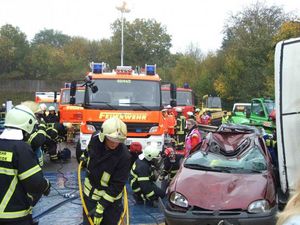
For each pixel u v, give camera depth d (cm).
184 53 6328
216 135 828
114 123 457
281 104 657
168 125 1402
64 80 6875
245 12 4072
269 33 3866
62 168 1194
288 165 655
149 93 1121
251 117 1756
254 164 724
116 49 6531
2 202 372
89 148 483
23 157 375
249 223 594
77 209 779
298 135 648
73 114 1742
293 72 648
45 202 820
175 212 623
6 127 387
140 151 944
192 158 764
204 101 3086
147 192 786
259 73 3709
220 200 616
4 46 6769
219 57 4641
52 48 7494
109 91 1112
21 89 6619
